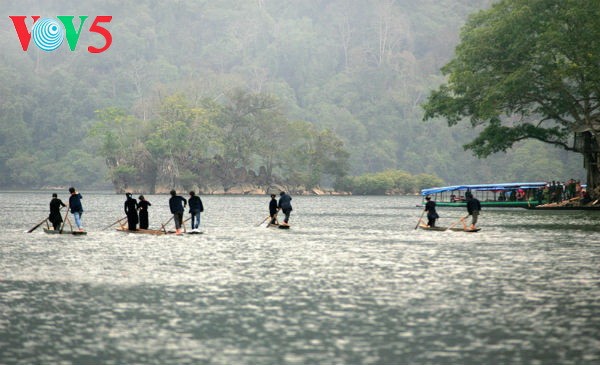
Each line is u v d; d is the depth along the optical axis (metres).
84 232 71.25
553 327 27.75
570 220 101.81
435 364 23.00
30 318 29.47
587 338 26.08
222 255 52.19
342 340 25.92
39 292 35.34
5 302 32.75
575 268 44.41
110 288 36.59
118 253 53.31
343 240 66.81
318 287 36.94
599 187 139.00
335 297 34.00
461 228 80.62
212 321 28.89
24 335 26.66
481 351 24.42
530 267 44.91
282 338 26.19
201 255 52.16
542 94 139.00
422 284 37.91
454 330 27.33
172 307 31.62
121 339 26.08
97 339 26.09
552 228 83.38
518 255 52.19
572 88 143.62
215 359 23.56
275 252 54.66
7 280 39.16
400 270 43.50
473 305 31.94
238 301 33.00
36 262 47.31
